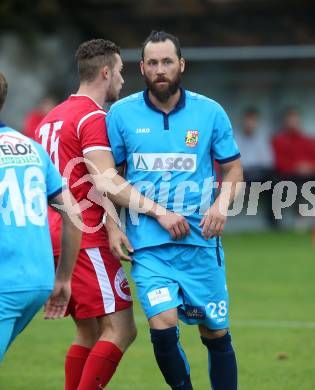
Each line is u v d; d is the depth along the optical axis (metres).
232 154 22.69
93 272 22.38
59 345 31.98
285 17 73.69
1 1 71.88
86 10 75.00
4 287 18.47
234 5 74.44
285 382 26.67
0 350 18.45
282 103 70.56
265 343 31.69
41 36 74.19
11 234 18.67
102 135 22.56
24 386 26.55
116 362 22.28
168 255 22.05
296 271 47.97
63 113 23.03
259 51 69.38
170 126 22.23
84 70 23.27
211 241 22.30
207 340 22.75
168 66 21.88
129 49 73.19
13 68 73.25
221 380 22.59
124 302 22.53
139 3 75.50
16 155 19.11
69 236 19.98
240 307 38.22
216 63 70.44
